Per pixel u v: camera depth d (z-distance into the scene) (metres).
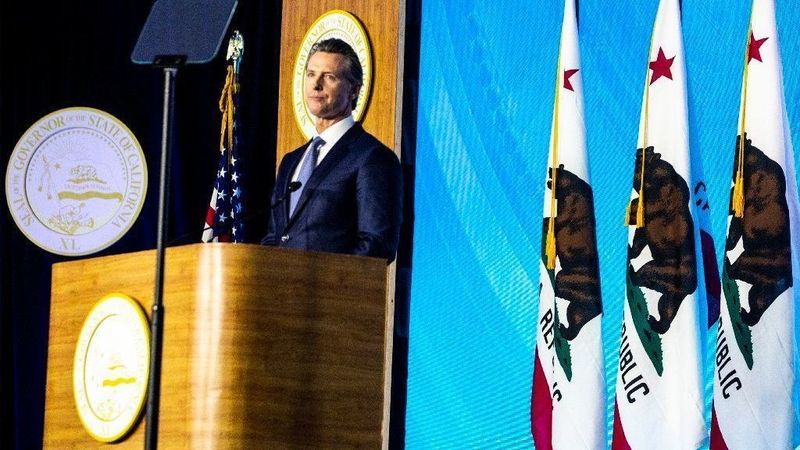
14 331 8.46
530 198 6.14
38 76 8.61
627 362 5.54
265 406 4.12
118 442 4.21
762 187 5.12
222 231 6.75
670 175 5.50
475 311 6.35
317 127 6.04
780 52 5.17
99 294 4.43
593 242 5.82
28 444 8.45
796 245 5.10
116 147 8.23
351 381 4.29
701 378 5.40
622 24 5.82
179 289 4.18
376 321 4.36
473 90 6.49
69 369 4.50
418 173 6.75
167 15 3.97
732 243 5.19
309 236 5.66
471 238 6.41
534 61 6.21
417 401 6.58
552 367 5.89
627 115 5.75
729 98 5.36
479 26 6.50
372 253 5.29
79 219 8.23
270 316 4.16
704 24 5.49
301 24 7.19
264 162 7.97
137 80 8.51
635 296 5.54
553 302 5.89
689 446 5.36
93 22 8.62
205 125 8.36
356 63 6.07
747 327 5.13
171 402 4.13
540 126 6.13
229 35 8.13
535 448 5.89
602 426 5.75
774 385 5.08
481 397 6.27
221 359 4.10
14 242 8.47
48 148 8.29
